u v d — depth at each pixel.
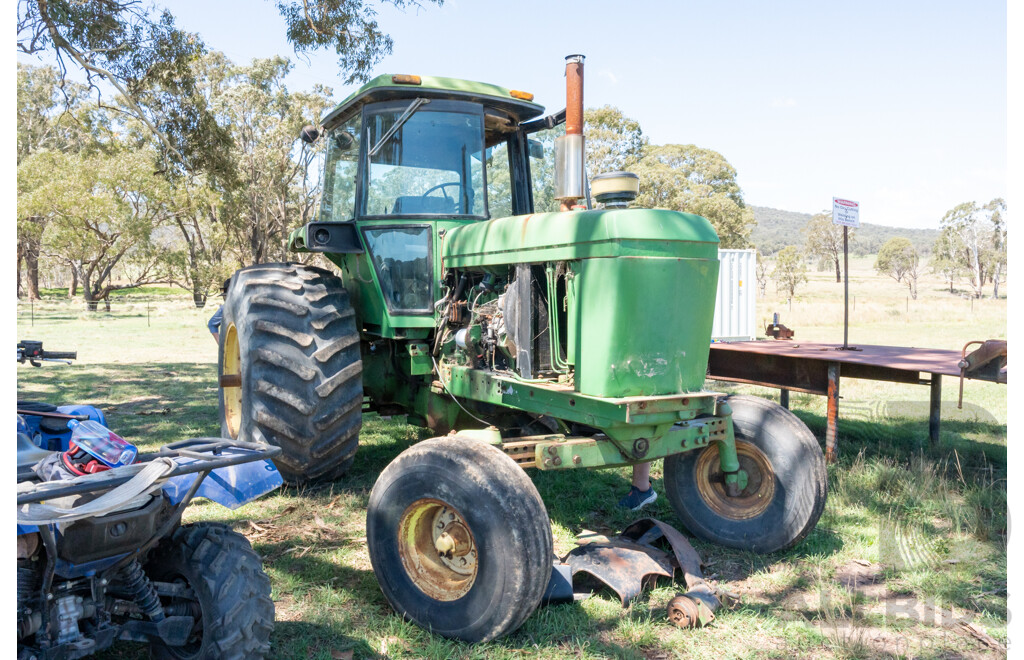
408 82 4.02
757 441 3.69
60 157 31.27
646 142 36.31
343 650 2.62
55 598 2.08
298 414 4.16
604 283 2.93
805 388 5.81
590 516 4.18
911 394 8.52
